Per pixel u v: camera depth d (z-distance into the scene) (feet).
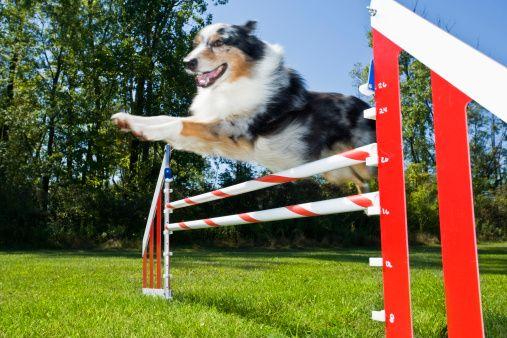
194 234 59.06
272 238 61.16
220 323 9.82
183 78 67.51
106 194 59.21
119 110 67.56
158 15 70.13
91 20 65.46
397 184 5.65
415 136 60.03
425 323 9.81
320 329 9.52
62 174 62.08
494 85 4.26
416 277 19.24
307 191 61.16
